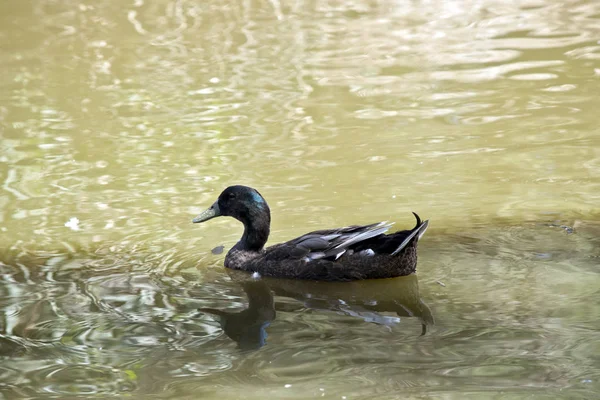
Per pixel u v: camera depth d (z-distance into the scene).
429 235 12.47
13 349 9.31
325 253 11.52
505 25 25.48
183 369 8.73
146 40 24.78
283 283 11.52
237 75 21.42
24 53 23.75
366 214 13.31
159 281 11.41
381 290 11.02
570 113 17.89
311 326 9.87
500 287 10.58
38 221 13.52
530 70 21.12
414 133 17.08
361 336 9.44
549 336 9.12
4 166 16.05
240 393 8.10
